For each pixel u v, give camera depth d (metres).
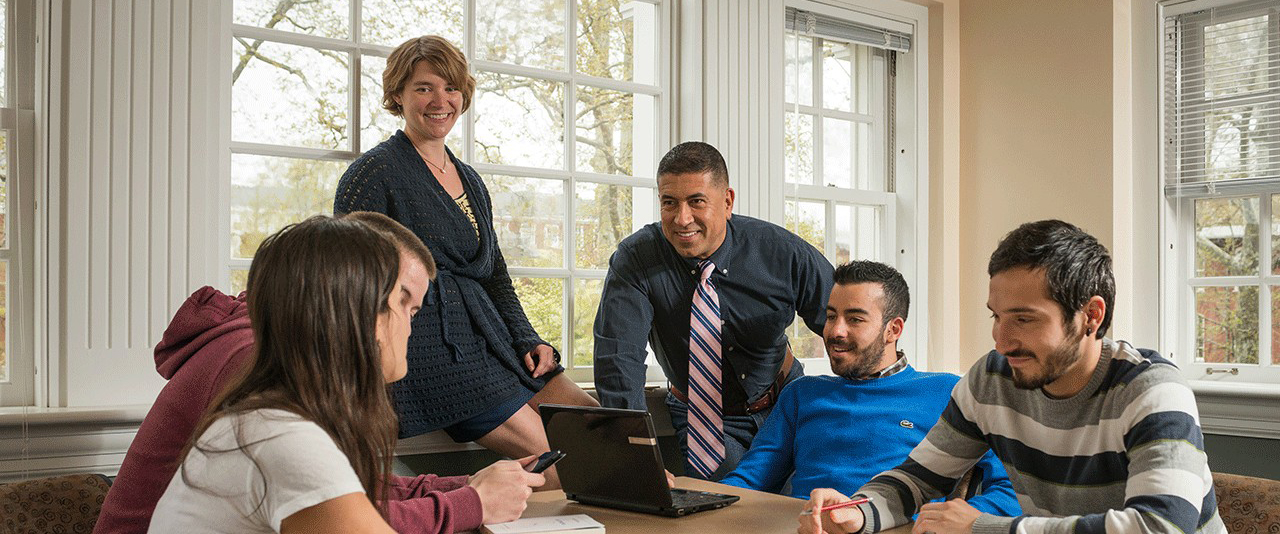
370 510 1.16
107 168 2.59
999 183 4.07
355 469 1.23
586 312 3.47
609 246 3.54
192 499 1.16
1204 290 3.69
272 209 2.92
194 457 1.17
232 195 2.85
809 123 4.02
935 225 4.15
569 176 3.42
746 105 3.69
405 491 1.92
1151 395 1.55
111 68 2.60
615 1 3.57
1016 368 1.62
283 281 1.22
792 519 1.78
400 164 2.71
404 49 2.77
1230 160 3.60
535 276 3.36
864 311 2.32
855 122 4.15
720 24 3.64
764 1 3.75
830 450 2.30
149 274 2.65
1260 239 3.55
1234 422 3.35
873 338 2.32
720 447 3.02
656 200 3.64
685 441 3.13
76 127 2.55
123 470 1.62
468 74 2.82
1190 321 3.71
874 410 2.30
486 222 2.89
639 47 3.63
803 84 4.00
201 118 2.72
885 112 4.19
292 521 1.13
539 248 3.38
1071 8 3.85
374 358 1.25
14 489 2.00
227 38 2.83
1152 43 3.75
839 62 4.12
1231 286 3.61
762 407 3.13
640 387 2.95
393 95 2.80
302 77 2.97
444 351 2.68
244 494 1.13
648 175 3.63
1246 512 1.95
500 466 1.75
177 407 1.61
